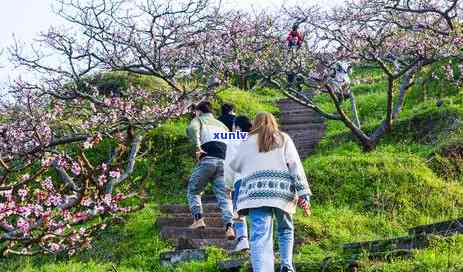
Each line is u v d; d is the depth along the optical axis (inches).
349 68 918.4
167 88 895.7
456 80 828.0
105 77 907.4
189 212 563.5
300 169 299.9
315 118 886.4
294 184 299.1
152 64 786.8
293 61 797.9
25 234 381.4
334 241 459.2
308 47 855.7
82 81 789.2
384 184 555.2
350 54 823.1
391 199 533.0
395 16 787.4
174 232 510.6
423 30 762.8
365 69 1254.9
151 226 534.6
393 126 737.6
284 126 872.9
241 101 897.5
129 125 597.9
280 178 298.4
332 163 598.5
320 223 484.7
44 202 401.1
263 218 295.4
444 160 605.0
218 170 419.8
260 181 297.1
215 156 420.8
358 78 1154.0
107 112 692.7
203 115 432.8
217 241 479.2
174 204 598.5
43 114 663.1
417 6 791.1
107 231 536.4
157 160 704.4
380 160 601.6
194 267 402.9
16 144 585.6
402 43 794.8
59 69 761.6
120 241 521.3
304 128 860.6
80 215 402.3
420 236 361.4
